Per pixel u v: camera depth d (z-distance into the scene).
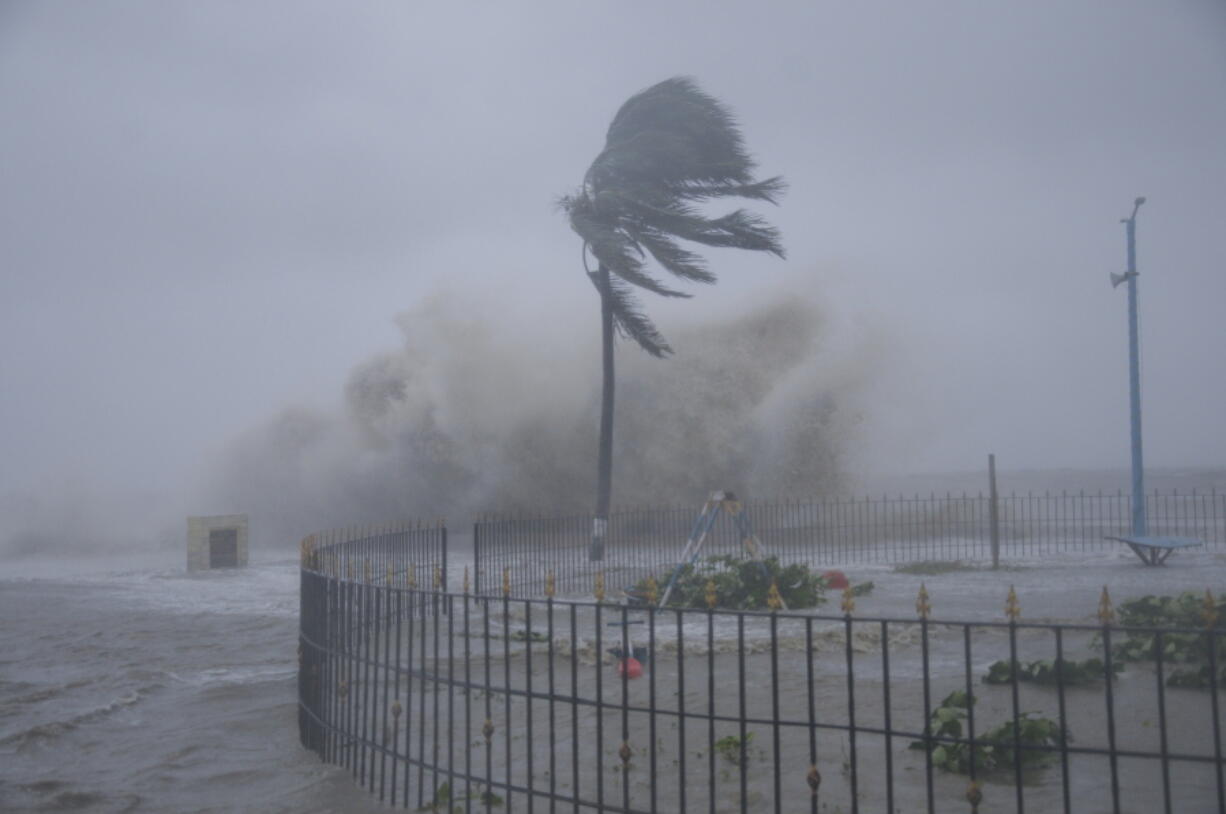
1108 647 3.90
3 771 7.05
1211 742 6.18
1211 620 3.83
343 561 9.48
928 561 18.95
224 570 23.33
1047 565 17.89
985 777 5.71
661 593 13.46
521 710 7.67
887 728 4.17
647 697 7.91
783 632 10.79
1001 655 9.22
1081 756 6.02
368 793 6.03
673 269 22.17
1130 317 19.78
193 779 6.73
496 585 15.85
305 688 7.50
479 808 5.56
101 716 8.66
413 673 5.66
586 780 5.93
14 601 17.70
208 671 10.80
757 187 23.25
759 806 5.36
